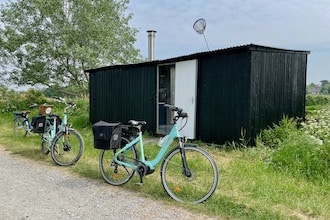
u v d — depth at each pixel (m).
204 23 7.43
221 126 6.51
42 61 15.77
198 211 3.18
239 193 3.68
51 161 5.36
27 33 15.56
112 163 4.17
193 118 7.07
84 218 3.06
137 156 3.98
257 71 6.08
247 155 5.53
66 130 5.31
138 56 17.38
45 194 3.73
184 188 3.74
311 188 3.83
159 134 8.02
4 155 5.89
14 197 3.63
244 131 6.05
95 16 15.97
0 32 15.72
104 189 3.92
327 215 3.06
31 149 6.32
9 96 15.46
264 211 3.14
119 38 16.78
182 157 3.66
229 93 6.34
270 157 5.07
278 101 6.56
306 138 5.06
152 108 8.16
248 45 5.84
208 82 6.77
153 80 8.10
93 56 15.24
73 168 4.83
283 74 6.64
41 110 5.89
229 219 2.98
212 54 6.59
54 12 15.46
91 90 10.30
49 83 16.14
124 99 9.05
